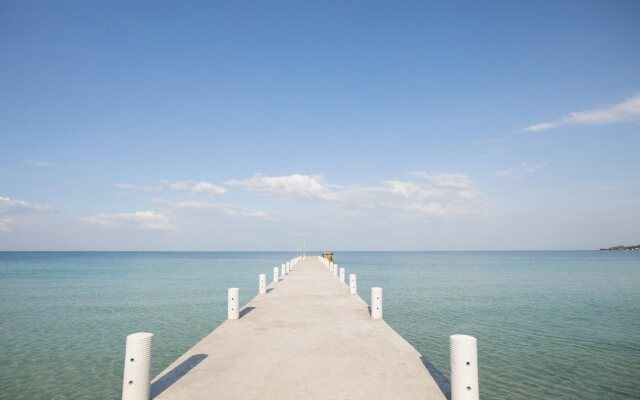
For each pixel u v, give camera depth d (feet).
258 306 42.70
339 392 17.33
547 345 39.93
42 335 45.50
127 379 15.71
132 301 73.82
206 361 22.03
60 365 33.73
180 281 121.60
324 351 24.16
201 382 18.61
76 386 28.60
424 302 71.56
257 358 22.63
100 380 29.89
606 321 53.72
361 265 248.32
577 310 63.16
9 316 58.59
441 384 18.35
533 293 87.51
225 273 165.78
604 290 94.99
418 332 45.85
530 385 28.19
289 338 27.63
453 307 65.36
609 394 26.66
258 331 30.01
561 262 300.61
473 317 56.08
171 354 36.45
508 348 38.68
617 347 39.22
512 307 65.87
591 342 41.37
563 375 30.42
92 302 73.00
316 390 17.57
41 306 68.33
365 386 18.07
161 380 18.88
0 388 28.17
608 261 319.47
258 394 17.10
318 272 100.27
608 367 32.55
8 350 38.81
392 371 20.26
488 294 85.20
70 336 44.88
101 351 38.32
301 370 20.42
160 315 57.62
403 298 77.41
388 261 331.36
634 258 402.93
